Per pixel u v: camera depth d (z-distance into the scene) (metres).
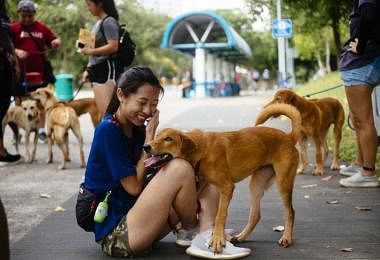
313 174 7.05
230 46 29.66
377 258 3.86
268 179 4.25
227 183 3.76
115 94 3.81
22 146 10.35
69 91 14.61
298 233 4.50
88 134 12.10
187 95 31.59
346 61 6.04
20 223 5.03
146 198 3.64
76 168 8.00
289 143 4.12
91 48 6.72
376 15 5.54
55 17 39.19
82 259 3.93
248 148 3.91
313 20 14.62
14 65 7.37
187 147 3.65
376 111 6.97
